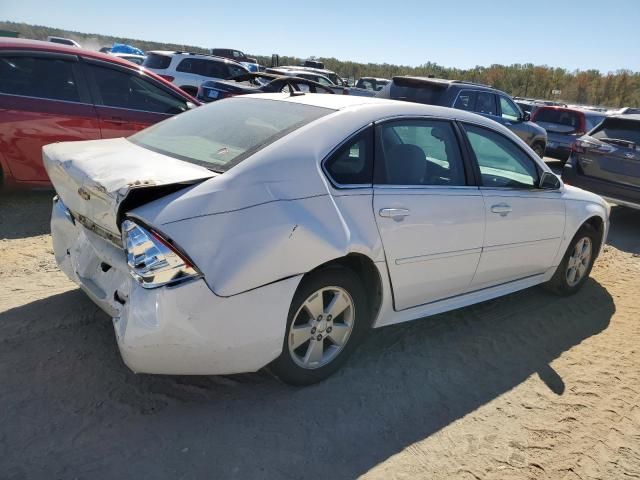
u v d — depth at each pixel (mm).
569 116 13430
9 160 5453
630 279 5520
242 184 2580
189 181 2502
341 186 2918
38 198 6066
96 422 2572
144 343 2355
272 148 2785
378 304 3189
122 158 2844
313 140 2906
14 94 5422
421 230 3232
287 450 2529
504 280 4078
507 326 4094
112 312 2568
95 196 2543
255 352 2604
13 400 2662
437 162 3496
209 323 2412
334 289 2943
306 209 2713
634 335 4152
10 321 3369
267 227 2551
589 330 4180
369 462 2512
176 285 2328
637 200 7414
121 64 6121
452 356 3551
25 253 4504
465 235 3514
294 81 4043
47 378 2857
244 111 3418
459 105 10562
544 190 4238
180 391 2875
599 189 7750
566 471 2596
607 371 3564
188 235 2359
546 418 2990
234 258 2436
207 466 2379
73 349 3137
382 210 3037
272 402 2865
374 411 2881
